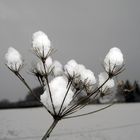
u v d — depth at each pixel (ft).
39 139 4.04
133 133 5.01
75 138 4.35
